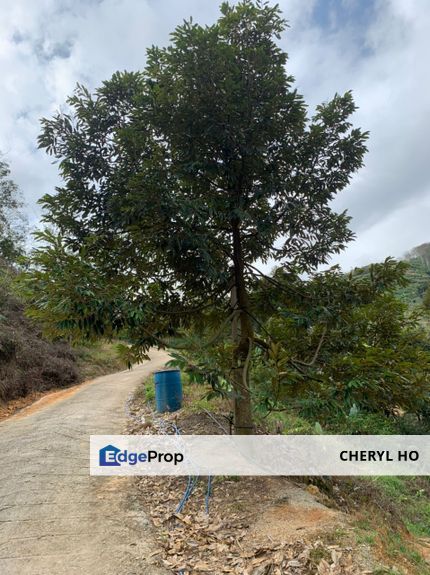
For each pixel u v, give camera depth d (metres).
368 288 4.30
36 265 3.23
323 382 3.68
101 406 8.59
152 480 4.22
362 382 3.31
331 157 4.30
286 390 3.71
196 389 8.45
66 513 3.45
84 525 3.23
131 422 6.89
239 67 3.66
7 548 2.88
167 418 6.57
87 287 3.02
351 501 4.22
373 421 8.23
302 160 4.21
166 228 3.55
